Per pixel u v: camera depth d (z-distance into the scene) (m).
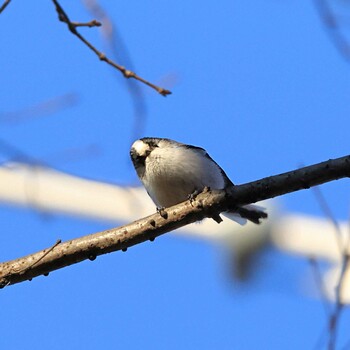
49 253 8.37
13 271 8.28
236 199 8.63
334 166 8.48
